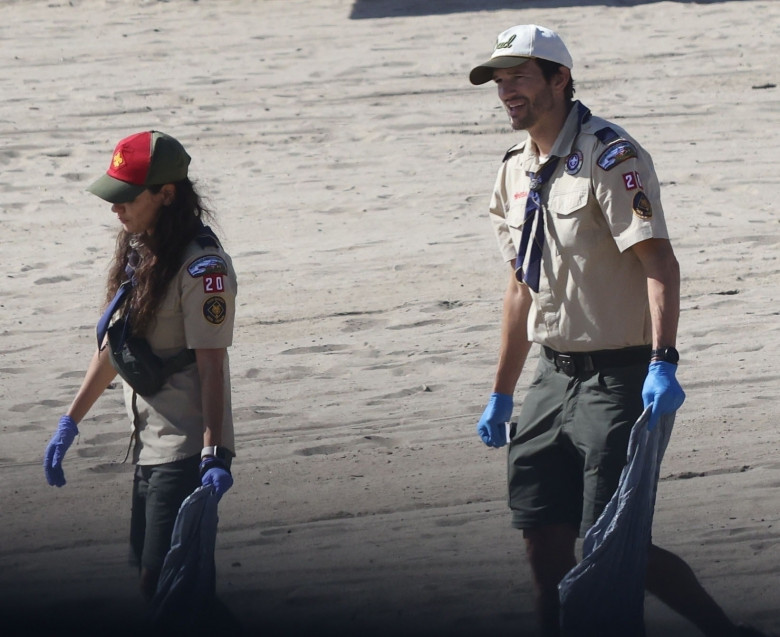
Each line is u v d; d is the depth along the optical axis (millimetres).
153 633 14133
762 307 31875
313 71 59656
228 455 14828
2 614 17375
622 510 13898
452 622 16516
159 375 14898
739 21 66562
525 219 15383
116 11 73000
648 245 14570
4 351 30734
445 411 25750
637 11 69375
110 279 15445
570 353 15281
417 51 62562
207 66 61188
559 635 15375
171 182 14719
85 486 22516
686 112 52094
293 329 31703
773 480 21016
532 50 14930
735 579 17375
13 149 49625
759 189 42781
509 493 16031
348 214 41844
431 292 34219
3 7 74375
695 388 26344
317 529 20062
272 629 16469
